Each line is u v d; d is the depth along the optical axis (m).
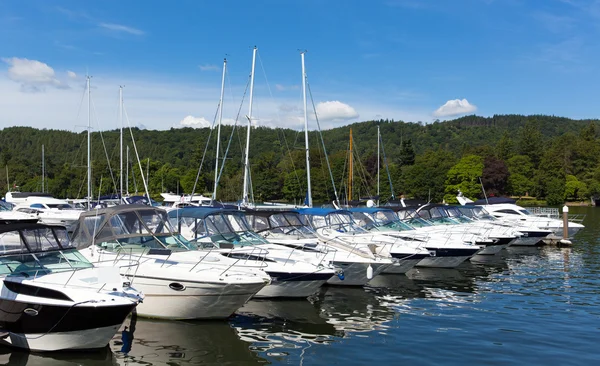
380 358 11.55
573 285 20.58
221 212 18.30
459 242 24.70
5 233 11.98
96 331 10.92
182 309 13.77
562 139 120.94
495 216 38.81
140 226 15.59
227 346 12.09
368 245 20.61
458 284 20.56
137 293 11.53
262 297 17.16
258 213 20.67
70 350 11.14
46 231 12.69
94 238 15.14
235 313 15.10
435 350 12.18
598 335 13.56
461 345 12.59
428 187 87.25
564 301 17.66
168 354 11.39
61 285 11.04
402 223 26.70
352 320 14.81
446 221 30.70
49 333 10.88
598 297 18.34
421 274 22.78
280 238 20.30
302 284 16.78
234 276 13.67
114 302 10.75
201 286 13.41
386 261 19.14
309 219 23.98
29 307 10.76
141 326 13.48
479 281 21.28
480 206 37.56
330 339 12.93
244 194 31.75
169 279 13.55
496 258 28.58
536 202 94.31
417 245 23.23
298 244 19.39
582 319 15.24
